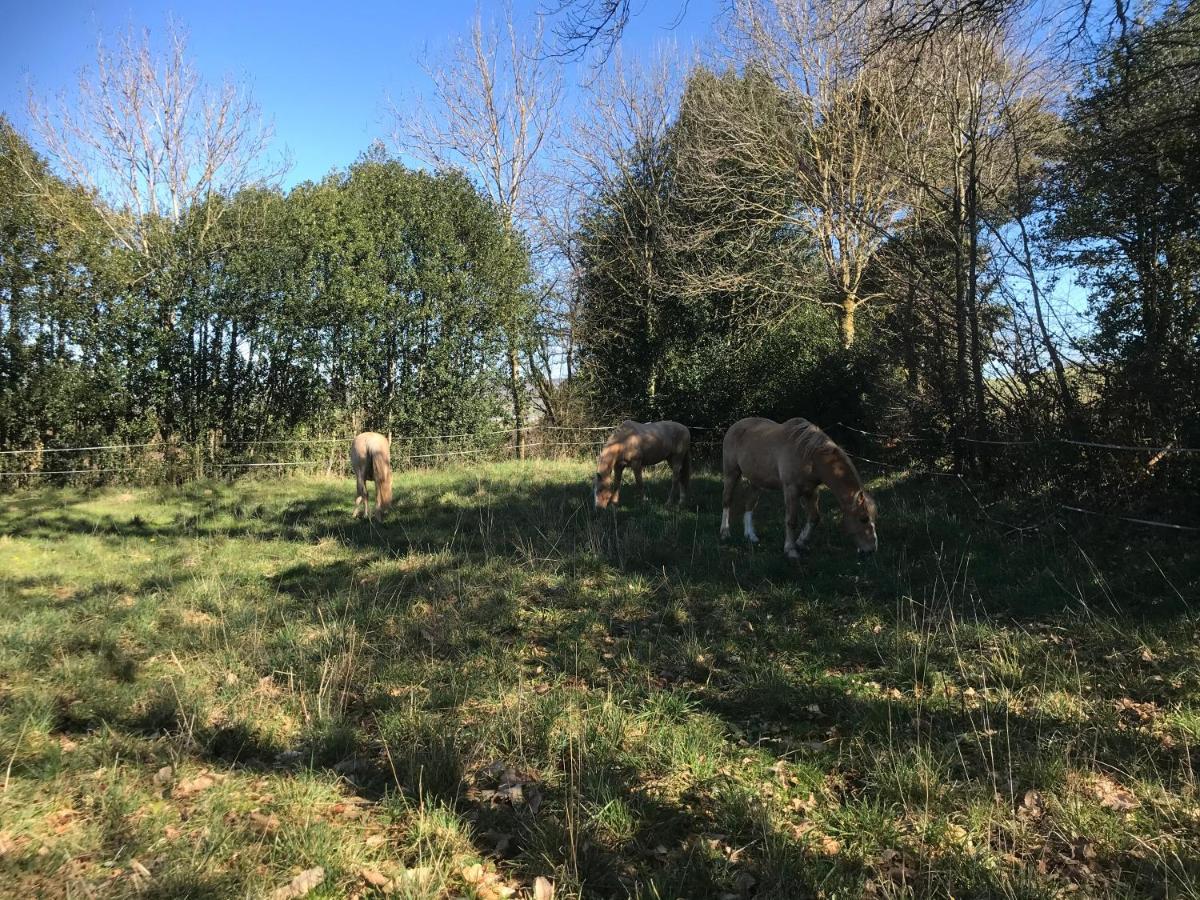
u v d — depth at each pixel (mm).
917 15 6785
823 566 6805
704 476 13250
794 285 17672
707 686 4406
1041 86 11891
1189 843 2775
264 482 13805
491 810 3146
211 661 4715
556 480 12883
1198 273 8023
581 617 5625
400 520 9562
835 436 15102
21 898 2482
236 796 3209
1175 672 4203
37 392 12859
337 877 2664
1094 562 6223
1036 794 3125
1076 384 8258
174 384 14164
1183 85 7070
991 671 4367
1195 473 6812
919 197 13172
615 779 3318
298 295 14945
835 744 3688
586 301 21000
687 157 18984
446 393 16625
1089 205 8258
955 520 8172
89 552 7945
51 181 15445
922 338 10508
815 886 2627
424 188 16672
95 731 3723
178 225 14773
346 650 4844
